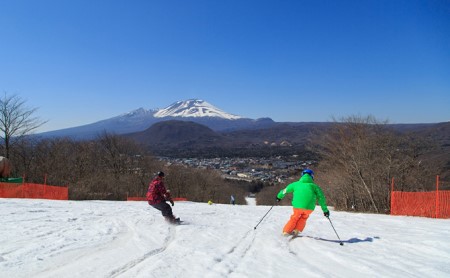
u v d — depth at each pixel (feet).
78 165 190.19
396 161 84.43
